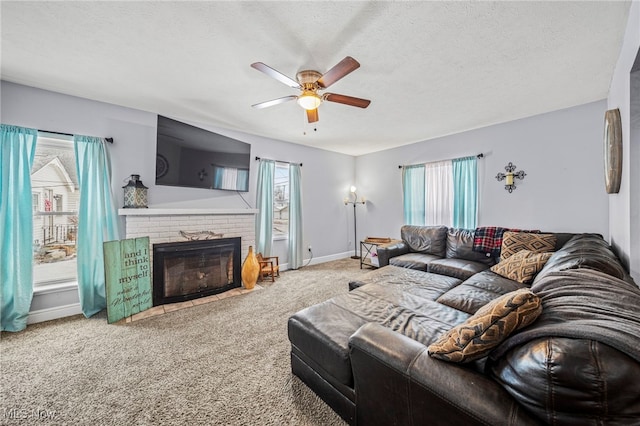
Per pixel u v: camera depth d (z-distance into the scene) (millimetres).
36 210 2562
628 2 1439
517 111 3119
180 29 1671
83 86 2467
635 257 1483
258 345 2074
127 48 1879
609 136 1921
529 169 3311
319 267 4738
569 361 643
